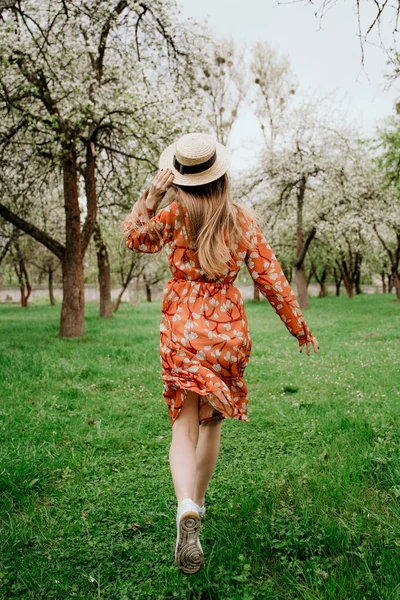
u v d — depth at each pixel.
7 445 3.88
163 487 3.16
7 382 6.17
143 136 11.47
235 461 3.55
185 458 2.17
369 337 10.98
